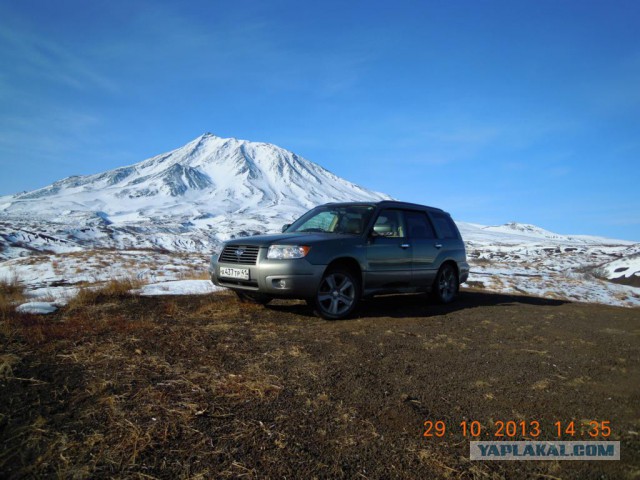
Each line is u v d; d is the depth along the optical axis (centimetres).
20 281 1087
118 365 295
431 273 625
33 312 449
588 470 192
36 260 1575
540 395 278
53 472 170
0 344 325
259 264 482
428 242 629
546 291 1319
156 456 186
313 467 184
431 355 357
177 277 1005
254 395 256
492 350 379
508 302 706
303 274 473
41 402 232
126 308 498
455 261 669
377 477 180
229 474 176
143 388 257
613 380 313
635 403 270
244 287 502
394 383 289
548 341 422
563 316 570
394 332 432
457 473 185
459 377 306
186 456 187
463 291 837
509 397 273
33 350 317
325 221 599
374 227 569
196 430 210
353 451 199
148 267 1490
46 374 272
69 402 235
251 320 464
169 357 318
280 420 226
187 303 548
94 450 188
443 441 213
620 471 191
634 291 1551
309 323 464
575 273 3030
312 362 323
